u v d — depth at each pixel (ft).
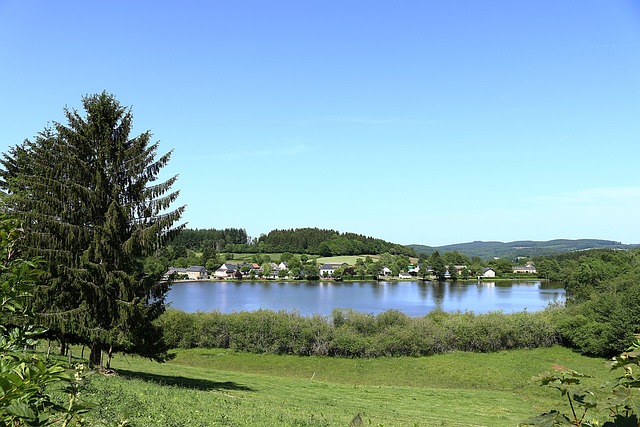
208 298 314.96
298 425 48.19
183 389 67.15
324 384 108.37
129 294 71.36
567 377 10.24
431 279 499.92
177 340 157.69
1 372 7.79
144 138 75.77
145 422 35.53
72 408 9.30
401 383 123.65
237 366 139.03
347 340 146.72
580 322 149.59
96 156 73.36
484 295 341.62
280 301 294.25
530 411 88.12
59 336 73.05
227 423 42.50
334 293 354.95
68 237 67.26
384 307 260.42
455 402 94.89
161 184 75.61
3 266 12.51
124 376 73.56
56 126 70.90
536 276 522.47
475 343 151.23
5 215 13.23
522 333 154.71
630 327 132.77
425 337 148.66
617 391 9.53
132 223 74.38
